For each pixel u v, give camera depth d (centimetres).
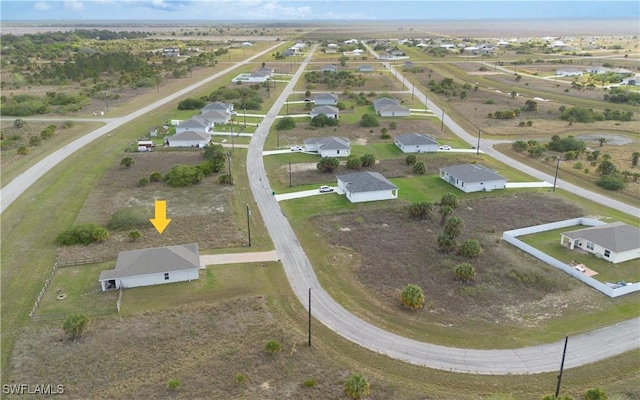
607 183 8706
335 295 5431
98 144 11294
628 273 5794
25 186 8712
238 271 5919
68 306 5200
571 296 5375
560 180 9125
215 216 7475
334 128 12756
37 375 4166
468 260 6141
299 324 4909
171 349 4500
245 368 4241
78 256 6284
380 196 8075
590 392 3828
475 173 8612
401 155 10525
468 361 4362
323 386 4025
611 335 4700
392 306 5219
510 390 4012
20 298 5362
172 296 5397
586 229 6506
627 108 15162
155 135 11938
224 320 4944
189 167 9119
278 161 10150
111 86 18562
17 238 6781
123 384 4050
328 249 6488
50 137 11806
